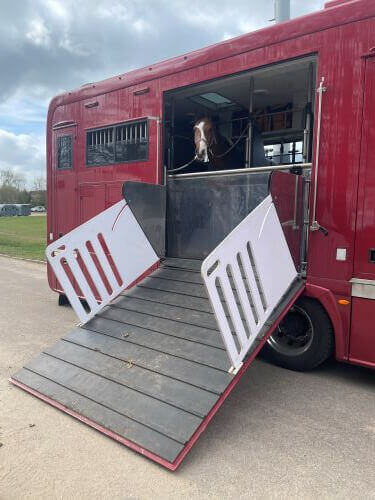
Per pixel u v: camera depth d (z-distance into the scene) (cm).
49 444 284
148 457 266
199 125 503
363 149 348
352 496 237
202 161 516
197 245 500
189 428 275
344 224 361
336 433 302
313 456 274
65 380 351
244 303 323
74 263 429
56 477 251
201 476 253
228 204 471
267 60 400
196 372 320
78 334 410
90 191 595
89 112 588
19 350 464
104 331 403
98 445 283
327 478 252
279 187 358
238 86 498
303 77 464
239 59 420
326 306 375
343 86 355
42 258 1312
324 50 364
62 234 648
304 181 390
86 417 307
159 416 290
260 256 341
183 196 508
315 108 372
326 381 389
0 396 350
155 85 498
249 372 408
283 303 367
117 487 243
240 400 351
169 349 353
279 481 249
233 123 596
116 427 291
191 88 470
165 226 520
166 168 521
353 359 366
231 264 314
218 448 282
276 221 357
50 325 568
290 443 288
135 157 529
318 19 367
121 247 466
